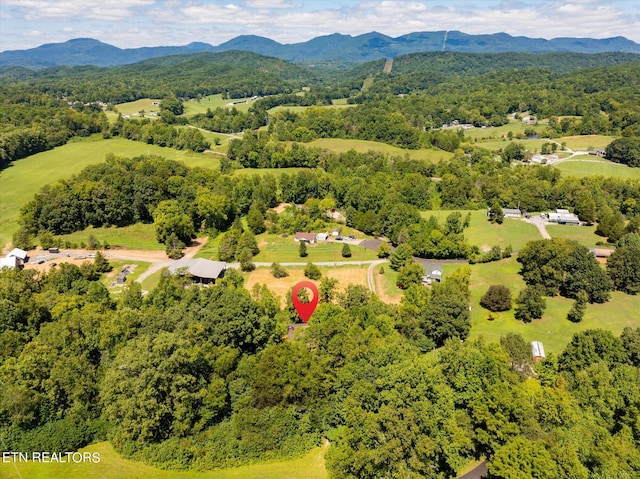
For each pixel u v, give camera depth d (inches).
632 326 3678.6
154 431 2378.2
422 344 3289.9
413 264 4512.8
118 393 2386.8
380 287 4537.4
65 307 3336.6
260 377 2556.6
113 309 3786.9
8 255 4911.4
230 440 2393.0
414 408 2237.9
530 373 2832.2
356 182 6953.7
